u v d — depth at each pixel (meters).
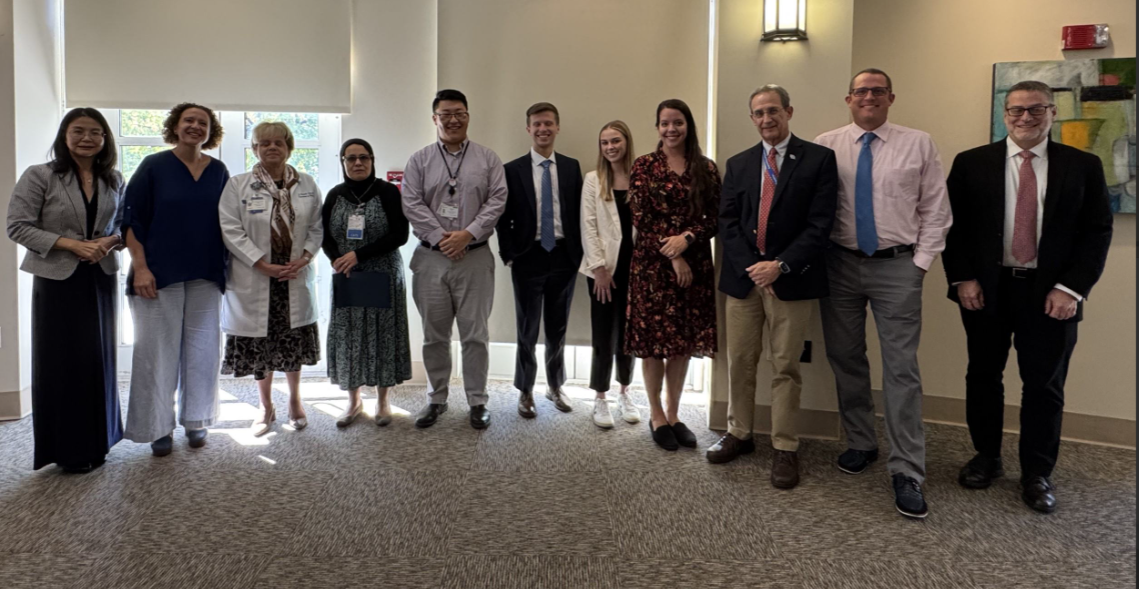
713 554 1.92
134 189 2.60
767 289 2.44
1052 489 2.27
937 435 3.02
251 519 2.12
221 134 2.86
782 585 1.76
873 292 2.37
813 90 2.86
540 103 3.21
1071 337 2.23
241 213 2.81
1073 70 2.88
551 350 3.30
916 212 2.33
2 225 3.13
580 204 3.14
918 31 3.14
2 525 2.06
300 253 2.95
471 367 3.12
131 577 1.77
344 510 2.19
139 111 3.72
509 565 1.85
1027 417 2.28
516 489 2.38
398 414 3.29
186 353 2.77
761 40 2.87
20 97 3.19
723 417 3.09
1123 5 2.83
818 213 2.32
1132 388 2.87
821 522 2.13
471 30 3.58
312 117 3.82
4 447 2.79
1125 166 2.82
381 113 3.78
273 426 3.09
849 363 2.54
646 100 3.52
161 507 2.20
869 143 2.38
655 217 2.71
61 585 1.73
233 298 2.83
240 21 3.65
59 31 3.54
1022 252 2.25
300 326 2.94
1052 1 2.92
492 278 3.14
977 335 2.39
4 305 3.16
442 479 2.46
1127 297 2.86
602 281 2.98
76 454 2.47
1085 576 1.81
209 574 1.79
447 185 2.99
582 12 3.52
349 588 1.73
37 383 2.46
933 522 2.13
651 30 3.49
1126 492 2.39
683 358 2.90
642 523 2.12
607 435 2.98
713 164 2.79
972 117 3.08
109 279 2.64
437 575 1.80
